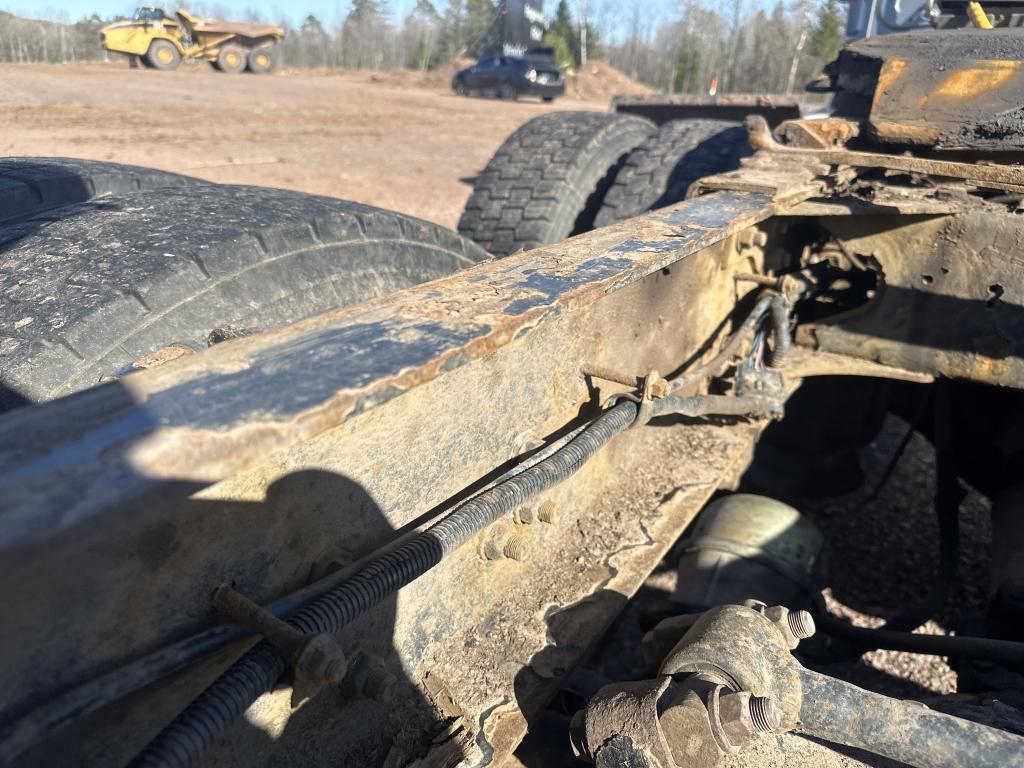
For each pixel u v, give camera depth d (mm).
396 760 1353
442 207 8664
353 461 1196
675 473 2227
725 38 44312
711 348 2504
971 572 3270
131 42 22828
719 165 3463
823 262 2623
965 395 2691
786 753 1512
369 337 1114
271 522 1084
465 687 1472
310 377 969
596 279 1443
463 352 1097
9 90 15641
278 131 13484
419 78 31141
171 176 2758
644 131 4270
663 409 1745
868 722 1281
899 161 2330
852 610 3045
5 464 748
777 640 1368
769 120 6117
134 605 930
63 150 9836
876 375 2512
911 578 3227
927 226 2348
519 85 24797
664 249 1668
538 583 1752
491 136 15172
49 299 1706
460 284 1391
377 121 16125
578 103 29484
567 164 3686
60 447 780
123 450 782
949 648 1940
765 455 3238
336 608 1053
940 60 2684
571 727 1439
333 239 2191
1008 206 2311
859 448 3287
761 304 2375
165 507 781
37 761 903
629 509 2041
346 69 39656
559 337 1648
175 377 943
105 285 1733
